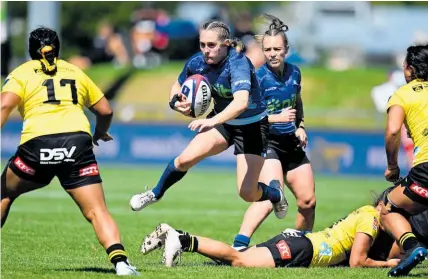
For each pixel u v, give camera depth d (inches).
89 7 5182.1
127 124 3284.9
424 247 1130.0
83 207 1050.1
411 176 1102.4
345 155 3164.4
